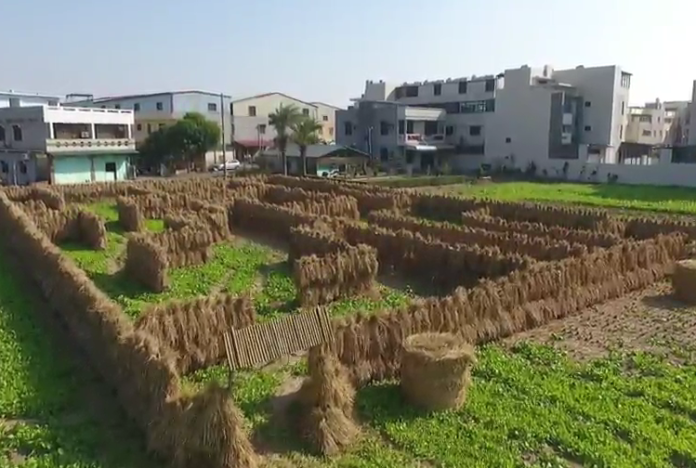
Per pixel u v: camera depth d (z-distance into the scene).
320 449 9.70
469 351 11.07
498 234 23.19
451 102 76.00
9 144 54.75
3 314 15.77
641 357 13.42
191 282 20.09
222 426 8.82
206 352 13.02
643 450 9.64
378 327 12.48
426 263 20.97
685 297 17.39
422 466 9.32
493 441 9.96
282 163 66.06
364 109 74.56
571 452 9.62
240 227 30.70
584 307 16.84
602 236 22.52
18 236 22.56
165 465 9.25
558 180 62.12
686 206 40.31
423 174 66.44
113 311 12.91
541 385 11.95
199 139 65.50
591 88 67.75
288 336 10.14
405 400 11.27
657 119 80.88
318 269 17.73
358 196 37.91
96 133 58.56
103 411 10.99
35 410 10.91
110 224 30.75
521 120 68.56
